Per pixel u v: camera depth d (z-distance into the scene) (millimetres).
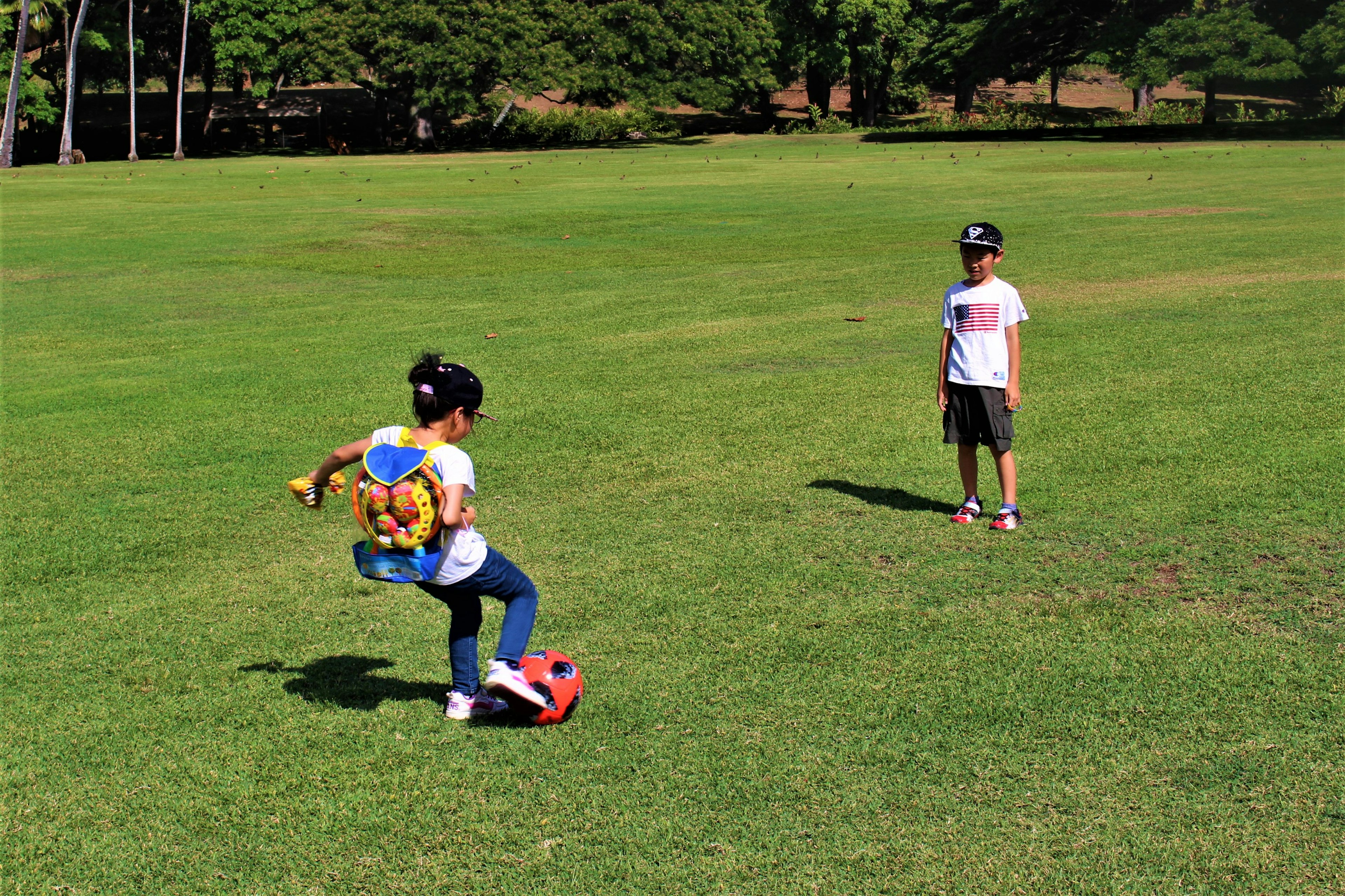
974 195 29078
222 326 14008
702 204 28719
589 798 3707
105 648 5000
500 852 3438
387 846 3482
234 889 3295
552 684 4184
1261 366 9773
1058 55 61125
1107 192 28672
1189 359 10180
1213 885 3191
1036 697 4289
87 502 7234
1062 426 8203
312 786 3820
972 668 4551
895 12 63188
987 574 5570
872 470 7430
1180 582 5371
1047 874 3260
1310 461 7109
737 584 5535
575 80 59594
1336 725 4016
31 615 5406
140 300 16094
